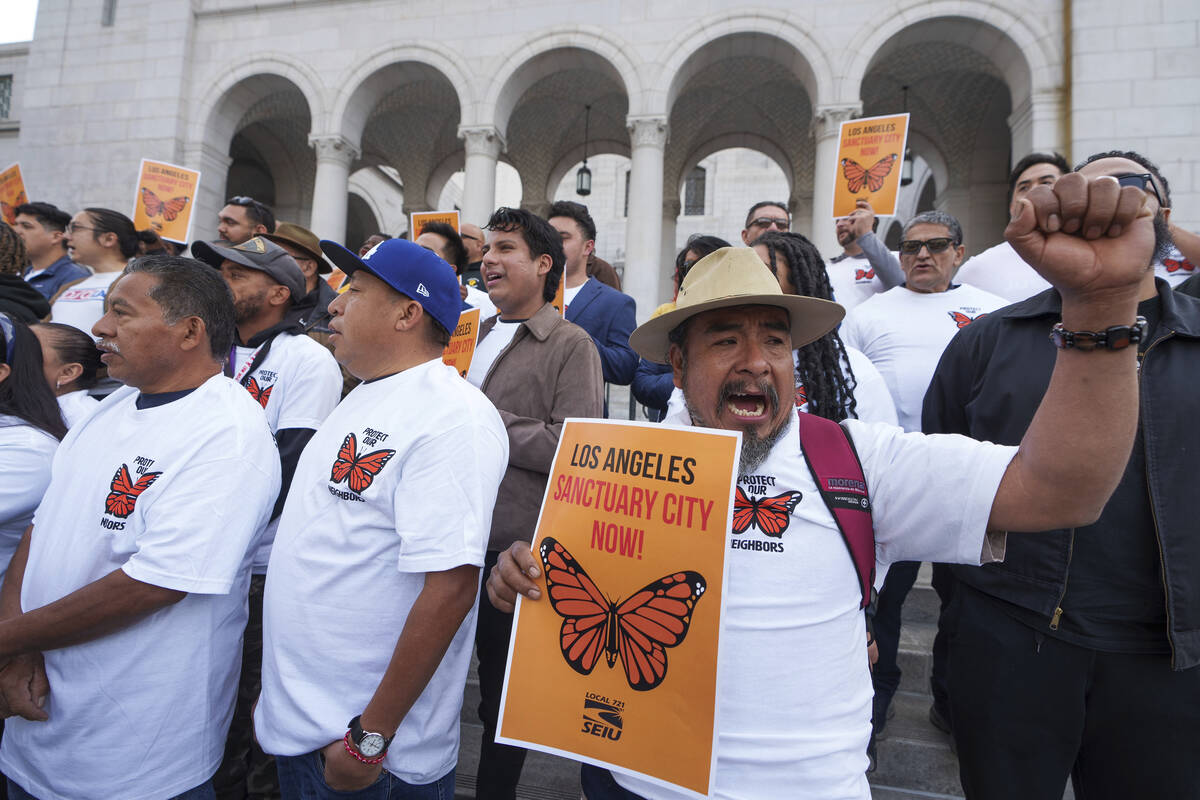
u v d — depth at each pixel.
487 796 2.25
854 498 1.29
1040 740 1.68
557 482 1.43
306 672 1.45
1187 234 2.92
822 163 10.44
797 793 1.16
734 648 1.22
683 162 15.84
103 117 13.04
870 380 2.23
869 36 10.41
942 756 2.70
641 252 10.94
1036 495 1.12
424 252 1.70
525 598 1.36
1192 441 1.62
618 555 1.29
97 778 1.54
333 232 12.33
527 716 1.28
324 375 2.44
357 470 1.49
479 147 11.84
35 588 1.67
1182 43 8.87
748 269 1.35
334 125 12.44
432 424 1.50
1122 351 1.02
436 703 1.54
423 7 12.30
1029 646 1.71
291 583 1.49
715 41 11.18
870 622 1.52
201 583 1.55
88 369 2.63
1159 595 1.62
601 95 14.57
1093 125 9.02
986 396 1.90
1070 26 9.48
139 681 1.56
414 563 1.39
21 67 16.80
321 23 12.72
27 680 1.59
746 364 1.35
